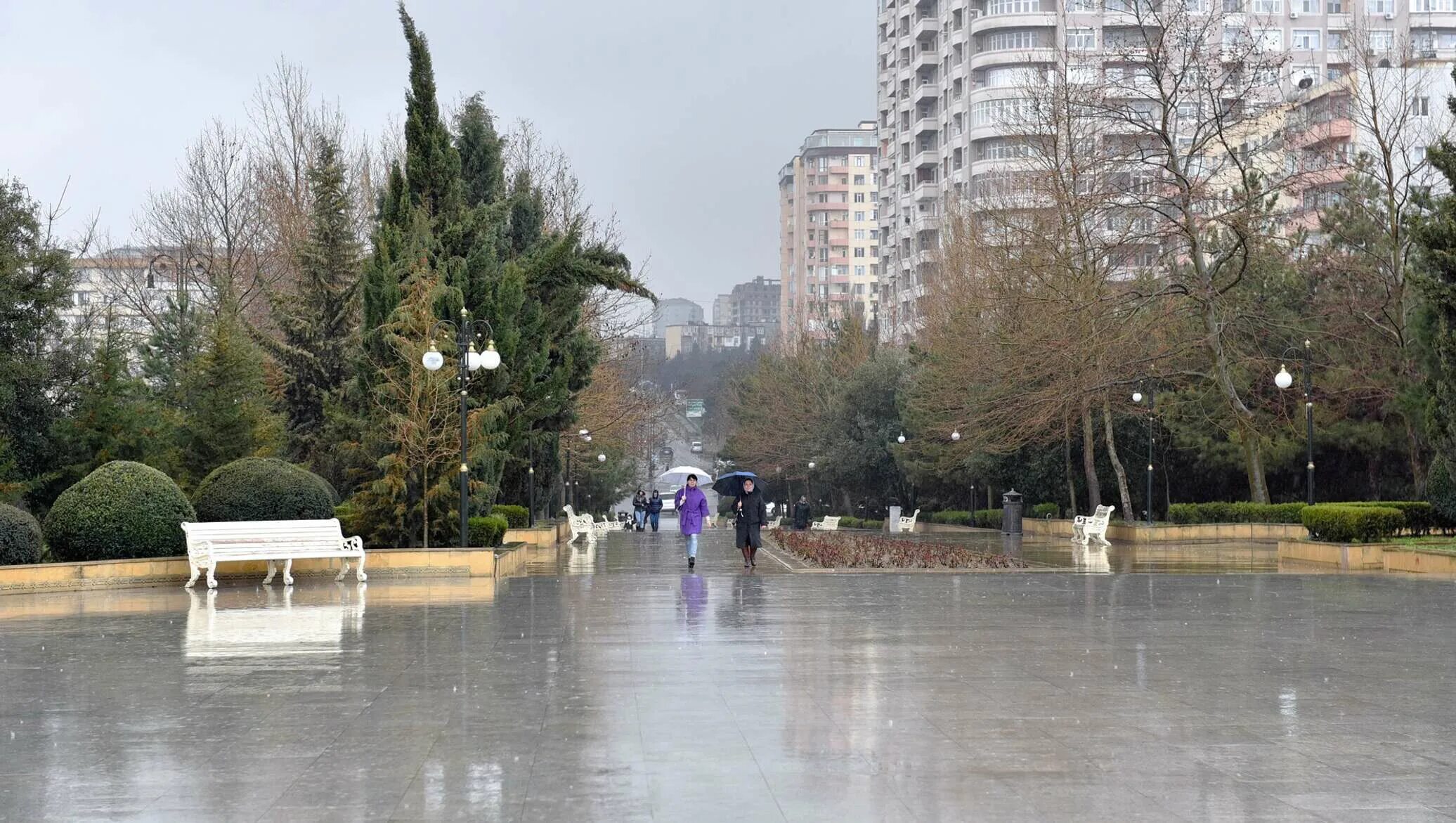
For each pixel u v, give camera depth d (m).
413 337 24.62
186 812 6.52
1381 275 39.31
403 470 24.31
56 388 30.00
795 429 74.19
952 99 101.31
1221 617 15.85
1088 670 11.23
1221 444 45.34
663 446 107.44
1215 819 6.30
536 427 34.12
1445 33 84.75
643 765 7.51
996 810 6.47
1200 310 40.41
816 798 6.71
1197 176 41.22
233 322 31.64
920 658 12.02
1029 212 43.66
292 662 11.91
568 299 31.77
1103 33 87.06
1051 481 52.50
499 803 6.64
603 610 16.75
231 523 21.06
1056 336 37.12
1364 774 7.27
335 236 34.88
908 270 106.25
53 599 18.94
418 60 28.41
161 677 11.05
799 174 183.12
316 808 6.58
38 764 7.65
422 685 10.50
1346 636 13.83
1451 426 27.22
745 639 13.54
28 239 29.91
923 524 61.88
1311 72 84.38
